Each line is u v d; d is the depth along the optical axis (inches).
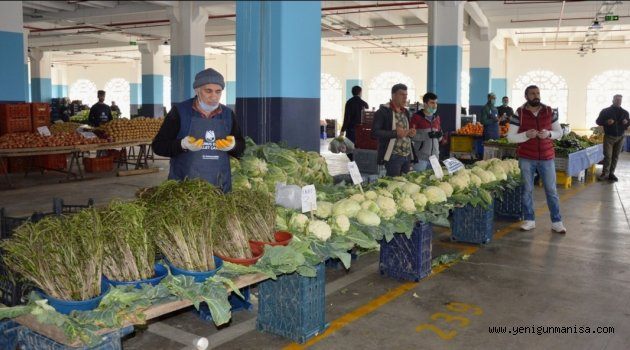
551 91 965.8
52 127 510.6
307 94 233.1
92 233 86.9
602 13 618.5
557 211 247.6
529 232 250.7
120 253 90.0
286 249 107.1
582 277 186.9
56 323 80.4
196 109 137.1
